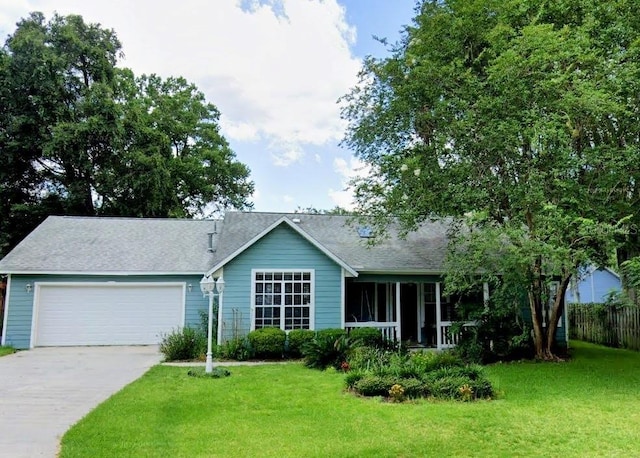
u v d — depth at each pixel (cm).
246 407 775
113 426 657
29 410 756
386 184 1308
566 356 1455
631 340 1641
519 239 1066
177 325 1644
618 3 1122
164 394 867
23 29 2459
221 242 1689
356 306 1739
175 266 1658
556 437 623
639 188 1196
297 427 660
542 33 1067
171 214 2820
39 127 2422
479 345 1339
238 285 1509
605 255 1238
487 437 620
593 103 1023
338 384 973
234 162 3441
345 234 1820
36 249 1672
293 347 1389
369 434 629
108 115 2453
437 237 1853
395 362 1027
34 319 1577
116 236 1831
